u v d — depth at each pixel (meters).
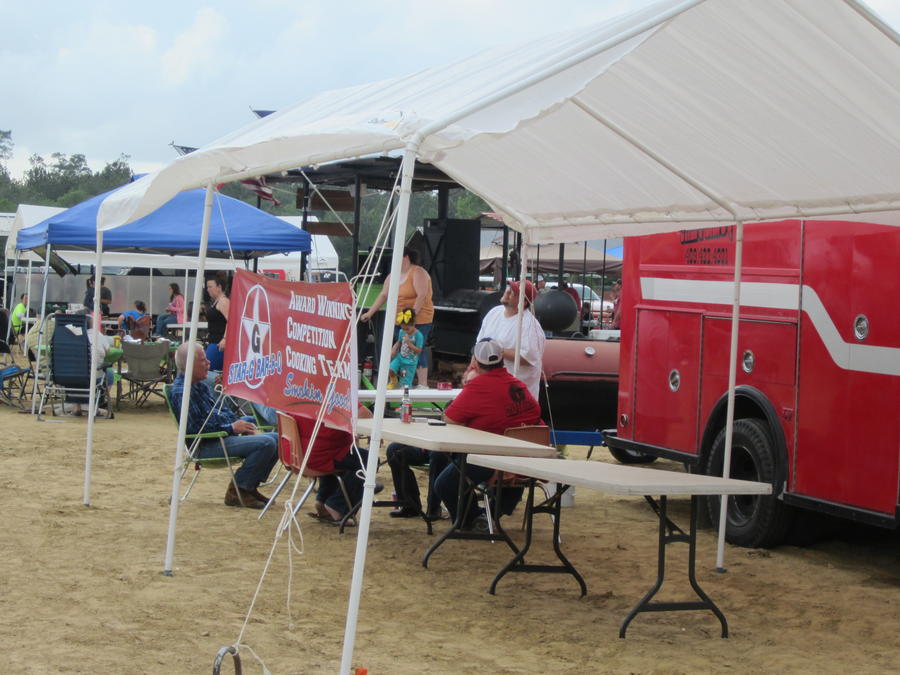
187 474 10.13
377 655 5.03
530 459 6.21
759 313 7.57
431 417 10.27
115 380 15.45
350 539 7.61
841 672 5.03
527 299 8.75
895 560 7.54
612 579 6.77
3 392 15.20
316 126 5.25
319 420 5.25
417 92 5.35
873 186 6.00
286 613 5.68
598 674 4.90
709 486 5.32
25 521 7.73
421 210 43.72
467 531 7.84
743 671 5.01
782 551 7.70
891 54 4.62
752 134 5.87
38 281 29.58
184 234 13.26
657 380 8.74
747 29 4.79
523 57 5.23
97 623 5.36
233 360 6.75
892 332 6.43
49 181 127.81
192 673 4.66
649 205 7.48
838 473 6.82
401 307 13.34
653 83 5.55
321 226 16.41
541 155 7.10
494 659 5.05
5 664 4.65
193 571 6.50
